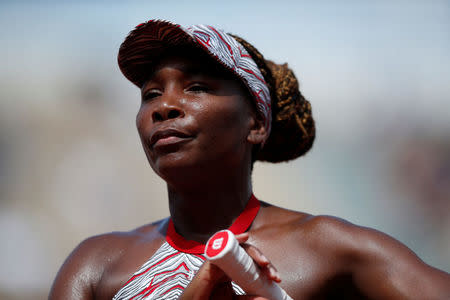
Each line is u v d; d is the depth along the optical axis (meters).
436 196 25.53
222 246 3.41
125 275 4.72
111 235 5.22
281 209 4.93
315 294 4.35
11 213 23.11
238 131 4.57
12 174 24.59
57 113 26.52
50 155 25.17
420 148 27.19
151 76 4.65
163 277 4.51
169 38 4.52
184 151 4.32
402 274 4.23
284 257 4.48
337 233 4.47
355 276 4.37
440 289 4.15
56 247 22.25
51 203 23.72
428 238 24.70
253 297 3.64
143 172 24.89
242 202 4.76
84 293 4.85
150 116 4.48
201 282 3.68
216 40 4.59
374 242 4.37
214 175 4.49
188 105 4.38
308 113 5.86
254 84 4.75
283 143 5.73
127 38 4.60
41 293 20.73
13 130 25.89
